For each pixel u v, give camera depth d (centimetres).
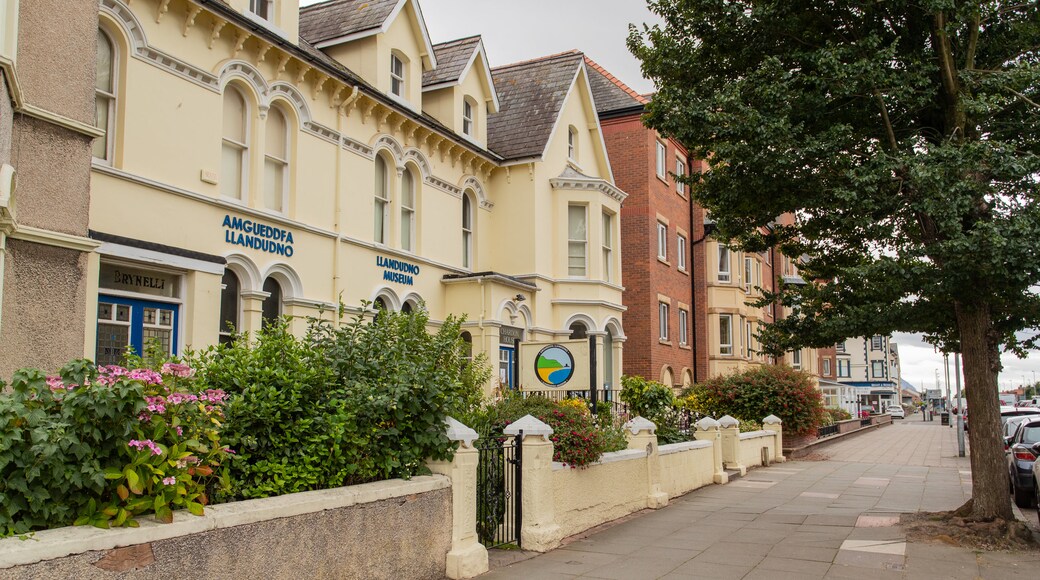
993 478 1020
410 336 827
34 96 769
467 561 776
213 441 573
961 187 913
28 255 753
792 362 4391
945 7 968
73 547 441
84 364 504
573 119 2297
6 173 662
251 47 1351
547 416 1077
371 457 723
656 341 2641
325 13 1827
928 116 1112
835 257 1234
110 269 1103
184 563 504
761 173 1051
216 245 1266
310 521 606
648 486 1287
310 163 1473
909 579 806
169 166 1192
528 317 2017
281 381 669
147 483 506
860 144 1098
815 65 1065
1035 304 999
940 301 1027
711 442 1664
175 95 1209
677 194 2967
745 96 1076
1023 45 1081
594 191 2184
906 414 11881
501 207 2091
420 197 1794
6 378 720
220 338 1295
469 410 1048
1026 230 875
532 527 928
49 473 467
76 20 823
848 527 1098
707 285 3119
